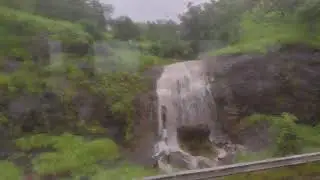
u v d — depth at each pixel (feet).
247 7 63.87
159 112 44.52
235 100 45.88
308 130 42.29
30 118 34.65
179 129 45.47
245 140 41.96
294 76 45.68
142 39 64.23
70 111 37.42
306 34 49.37
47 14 49.47
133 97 43.24
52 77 38.11
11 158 31.37
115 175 32.53
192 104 47.98
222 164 38.58
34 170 30.17
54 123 35.96
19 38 39.27
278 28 53.57
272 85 45.29
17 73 36.40
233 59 48.37
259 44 49.39
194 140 45.42
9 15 40.83
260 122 42.09
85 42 43.45
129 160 36.96
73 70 40.11
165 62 53.98
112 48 51.24
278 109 44.57
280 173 24.40
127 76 45.11
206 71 50.03
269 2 59.41
